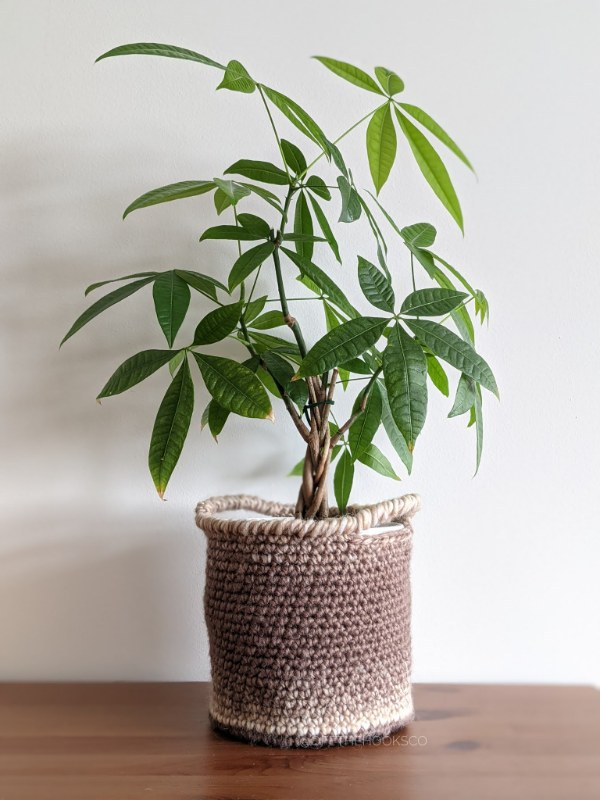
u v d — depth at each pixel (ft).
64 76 3.01
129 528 3.03
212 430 2.50
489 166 3.03
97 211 3.01
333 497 3.03
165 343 3.01
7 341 3.01
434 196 3.03
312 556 2.30
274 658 2.29
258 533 2.32
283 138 3.02
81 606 3.03
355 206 2.21
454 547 3.05
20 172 3.00
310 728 2.28
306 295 2.99
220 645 2.41
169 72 3.01
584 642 3.04
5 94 3.00
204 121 3.02
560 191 3.04
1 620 3.02
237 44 3.02
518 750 2.33
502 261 3.04
